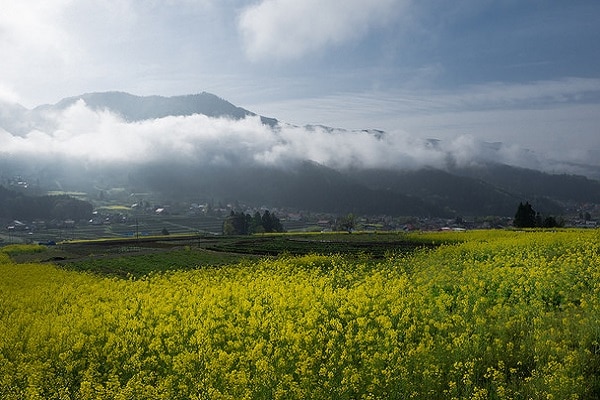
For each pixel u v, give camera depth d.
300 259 35.19
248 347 13.09
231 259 47.31
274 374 11.08
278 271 28.08
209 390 10.34
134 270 42.03
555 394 9.61
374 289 18.56
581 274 18.86
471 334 13.07
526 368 11.39
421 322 14.66
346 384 10.40
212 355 12.55
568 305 15.12
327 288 19.77
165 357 12.98
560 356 11.23
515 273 19.77
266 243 65.44
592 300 14.95
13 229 188.50
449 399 10.04
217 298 19.36
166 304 19.12
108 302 20.53
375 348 12.68
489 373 10.70
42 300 22.00
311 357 11.87
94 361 13.55
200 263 44.81
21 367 12.60
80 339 14.77
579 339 12.04
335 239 68.94
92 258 54.66
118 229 194.88
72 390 12.14
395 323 14.95
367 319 14.88
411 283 20.92
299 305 17.27
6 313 20.02
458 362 10.86
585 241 30.61
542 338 12.04
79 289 24.62
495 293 18.39
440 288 19.88
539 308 15.27
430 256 31.16
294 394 10.27
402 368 10.64
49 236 168.50
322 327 14.05
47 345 14.88
